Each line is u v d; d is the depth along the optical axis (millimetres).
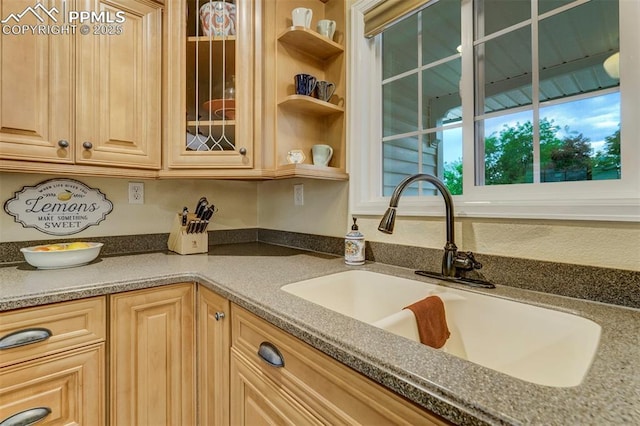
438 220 1189
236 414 952
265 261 1422
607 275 815
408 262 1266
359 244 1345
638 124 813
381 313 1175
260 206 2117
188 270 1229
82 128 1222
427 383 464
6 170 1107
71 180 1468
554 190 956
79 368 996
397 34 1457
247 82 1435
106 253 1562
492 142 1123
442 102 1300
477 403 412
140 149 1362
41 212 1398
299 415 699
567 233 886
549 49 1010
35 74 1136
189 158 1418
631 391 436
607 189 858
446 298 974
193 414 1198
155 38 1402
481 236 1063
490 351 886
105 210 1562
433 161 1319
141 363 1106
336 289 1193
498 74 1121
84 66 1229
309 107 1505
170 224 1771
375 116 1500
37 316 933
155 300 1138
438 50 1311
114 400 1056
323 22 1517
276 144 1468
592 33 937
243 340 928
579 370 667
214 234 1945
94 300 1026
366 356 550
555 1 1011
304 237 1765
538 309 816
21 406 902
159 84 1413
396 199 1011
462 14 1188
